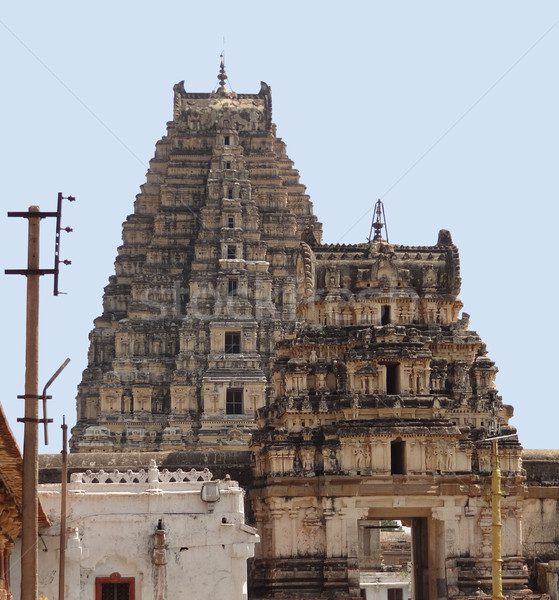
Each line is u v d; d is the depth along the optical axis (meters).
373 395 106.19
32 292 57.62
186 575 84.69
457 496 104.38
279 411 110.69
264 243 169.38
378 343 107.81
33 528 57.44
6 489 68.12
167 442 158.12
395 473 105.56
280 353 116.50
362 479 103.25
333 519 103.19
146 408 162.12
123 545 84.12
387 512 105.69
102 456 113.06
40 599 75.88
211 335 162.25
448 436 104.75
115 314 172.75
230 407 160.50
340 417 106.75
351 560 102.62
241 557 85.50
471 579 103.81
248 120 179.00
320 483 104.00
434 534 105.38
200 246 167.25
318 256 113.69
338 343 109.94
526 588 104.56
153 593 83.88
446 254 115.12
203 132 176.75
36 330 57.66
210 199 170.00
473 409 108.81
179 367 162.12
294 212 178.38
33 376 57.59
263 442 109.19
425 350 107.81
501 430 108.44
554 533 110.50
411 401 105.88
